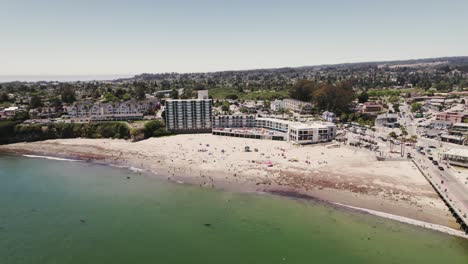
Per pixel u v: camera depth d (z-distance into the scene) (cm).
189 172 13100
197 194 10950
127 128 19875
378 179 11494
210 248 7762
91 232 8575
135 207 10038
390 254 7319
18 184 12250
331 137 17988
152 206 10088
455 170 12081
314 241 7925
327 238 8038
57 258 7444
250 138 19088
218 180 12112
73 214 9625
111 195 11044
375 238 7956
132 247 7856
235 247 7775
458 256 7194
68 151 17025
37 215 9594
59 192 11388
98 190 11525
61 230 8700
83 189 11638
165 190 11369
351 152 15262
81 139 19775
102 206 10162
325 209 9544
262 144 17400
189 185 11775
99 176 13075
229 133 19975
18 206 10244
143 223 9012
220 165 13738
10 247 7894
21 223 9100
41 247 7900
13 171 13888
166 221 9100
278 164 13600
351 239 7956
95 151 16825
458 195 9694
